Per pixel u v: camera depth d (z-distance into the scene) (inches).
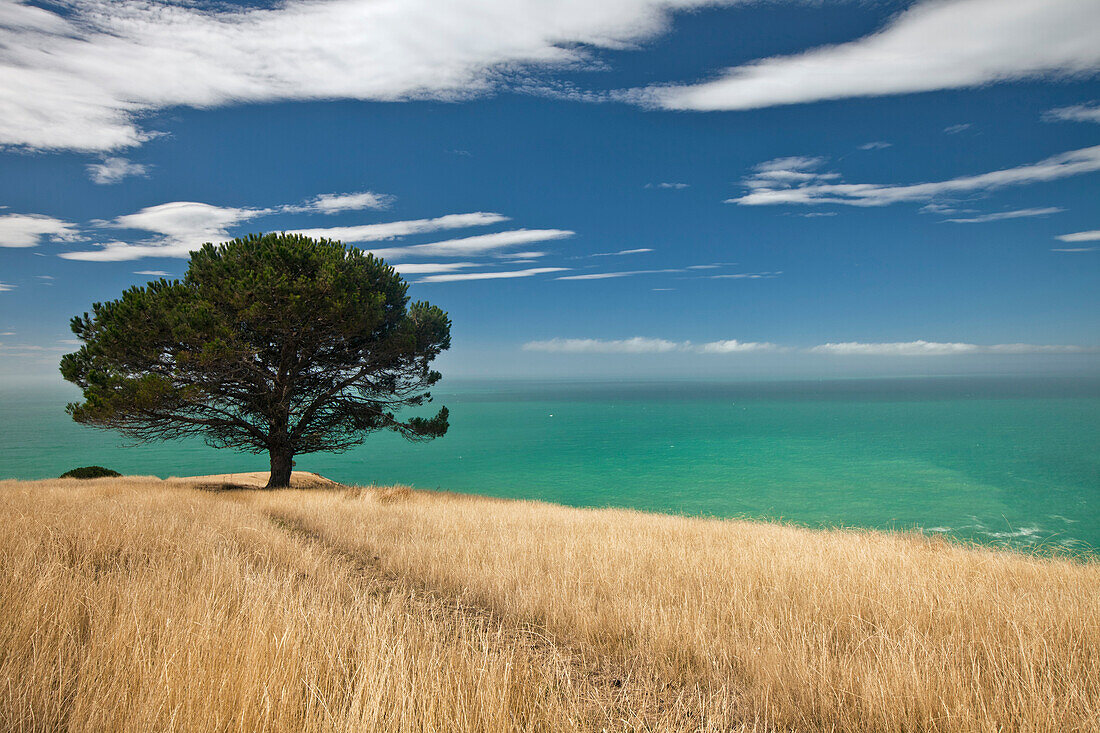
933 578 234.8
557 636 180.1
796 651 150.9
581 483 2800.2
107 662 118.9
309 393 846.5
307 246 724.0
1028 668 133.6
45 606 148.9
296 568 251.3
